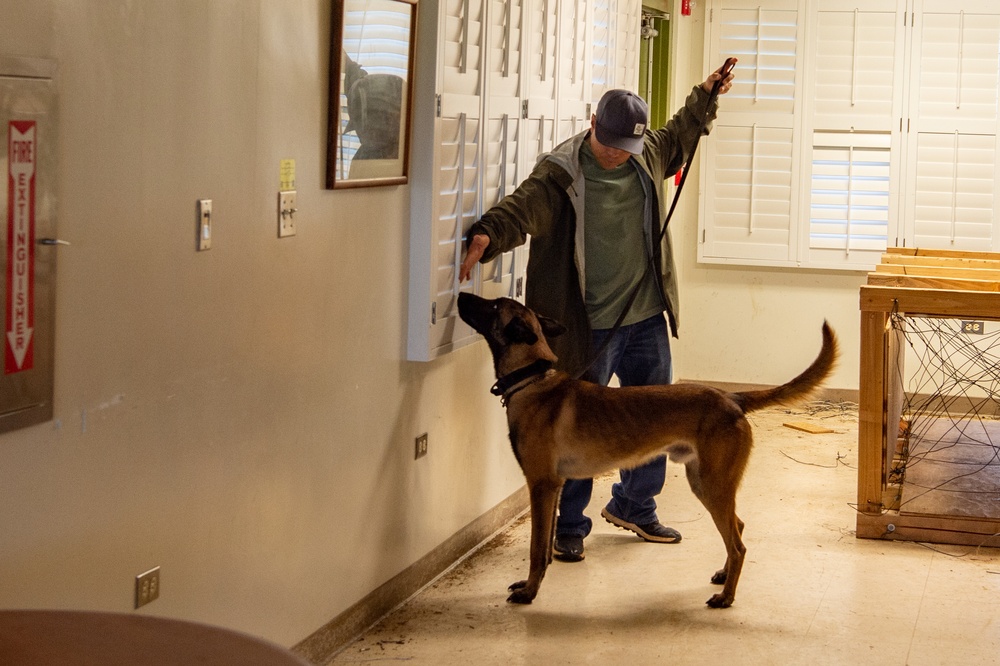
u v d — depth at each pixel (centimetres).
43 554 198
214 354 244
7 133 180
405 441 347
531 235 368
